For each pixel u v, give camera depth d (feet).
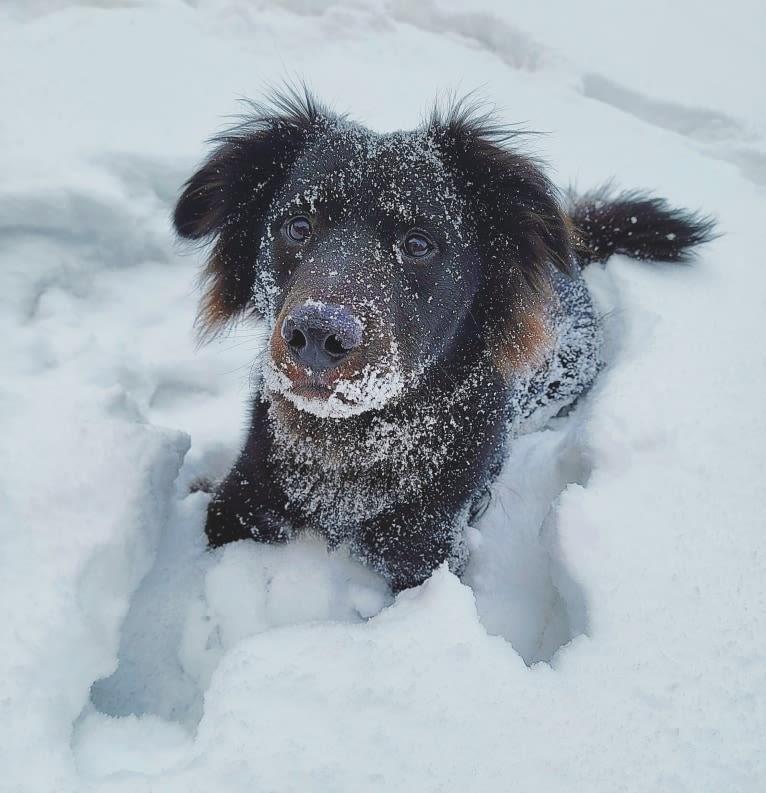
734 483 1.64
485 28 3.33
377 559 1.56
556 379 2.02
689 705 1.22
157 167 2.20
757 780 1.16
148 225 2.12
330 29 3.11
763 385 1.91
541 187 1.49
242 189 1.53
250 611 1.47
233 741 1.08
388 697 1.16
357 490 1.52
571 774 1.12
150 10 2.93
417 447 1.49
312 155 1.41
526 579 1.63
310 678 1.17
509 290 1.51
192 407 1.95
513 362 1.55
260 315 1.60
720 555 1.47
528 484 1.82
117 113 2.37
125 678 1.41
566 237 1.52
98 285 2.05
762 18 3.86
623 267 2.32
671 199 2.64
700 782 1.14
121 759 1.14
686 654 1.29
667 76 3.27
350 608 1.53
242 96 2.59
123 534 1.35
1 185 1.94
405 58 3.08
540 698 1.19
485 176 1.46
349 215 1.33
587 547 1.45
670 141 3.00
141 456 1.47
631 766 1.14
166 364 1.95
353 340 1.17
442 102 2.76
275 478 1.54
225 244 1.59
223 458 1.88
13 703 1.08
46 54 2.58
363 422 1.47
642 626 1.33
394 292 1.30
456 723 1.14
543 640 1.53
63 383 1.70
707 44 3.56
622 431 1.69
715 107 3.12
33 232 1.97
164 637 1.47
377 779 1.07
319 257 1.28
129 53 2.68
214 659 1.44
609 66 3.24
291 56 2.92
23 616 1.18
